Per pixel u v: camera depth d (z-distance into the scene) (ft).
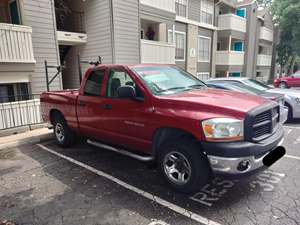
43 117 19.30
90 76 14.88
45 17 27.55
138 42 37.96
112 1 33.71
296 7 75.61
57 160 15.60
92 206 10.26
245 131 9.39
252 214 9.42
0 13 29.50
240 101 10.50
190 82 13.98
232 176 9.46
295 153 15.76
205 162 10.03
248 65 74.84
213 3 62.34
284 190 11.10
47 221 9.32
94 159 15.61
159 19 41.65
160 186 11.85
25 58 23.99
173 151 10.78
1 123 20.80
